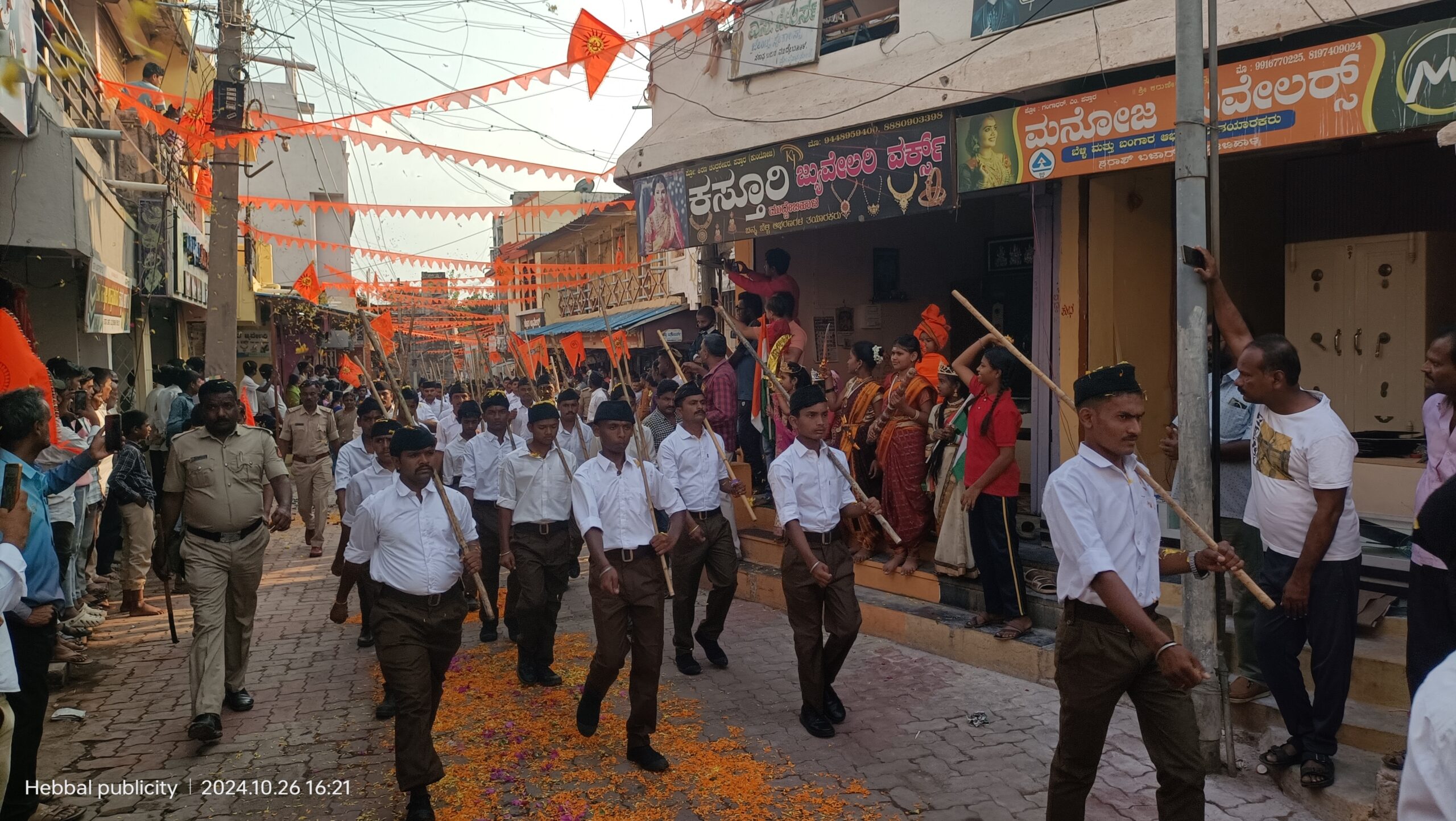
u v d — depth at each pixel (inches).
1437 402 147.6
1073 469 131.7
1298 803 164.6
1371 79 207.9
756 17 374.0
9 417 158.1
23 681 160.4
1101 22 260.8
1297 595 156.7
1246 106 228.8
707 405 330.3
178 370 422.9
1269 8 226.2
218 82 411.5
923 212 306.2
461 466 332.5
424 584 171.3
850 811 167.2
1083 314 285.1
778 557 326.3
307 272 731.4
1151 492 138.3
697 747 196.9
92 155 396.8
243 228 563.5
